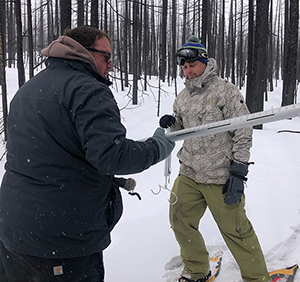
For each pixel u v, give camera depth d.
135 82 14.16
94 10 7.76
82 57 1.47
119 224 3.36
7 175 1.46
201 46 2.13
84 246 1.43
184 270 2.40
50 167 1.35
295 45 11.62
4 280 1.53
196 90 2.20
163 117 2.31
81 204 1.40
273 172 5.21
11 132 1.43
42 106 1.34
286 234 3.11
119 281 2.45
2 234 1.42
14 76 18.81
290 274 2.39
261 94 9.76
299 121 10.97
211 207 2.20
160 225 3.32
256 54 9.59
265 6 9.35
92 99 1.30
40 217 1.35
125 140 1.35
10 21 17.77
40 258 1.38
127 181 1.67
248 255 2.16
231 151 2.16
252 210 3.73
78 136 1.34
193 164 2.23
